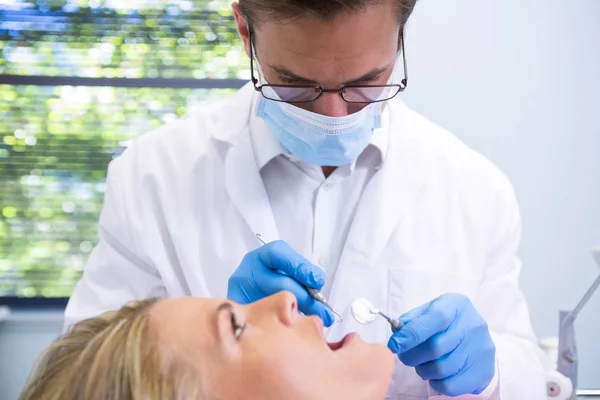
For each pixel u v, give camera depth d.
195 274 1.47
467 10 2.85
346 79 1.15
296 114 1.24
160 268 1.49
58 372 1.01
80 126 3.37
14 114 3.34
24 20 3.31
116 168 1.60
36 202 3.39
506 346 1.37
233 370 0.97
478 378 1.23
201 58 3.37
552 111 2.88
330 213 1.50
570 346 1.68
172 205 1.52
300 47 1.10
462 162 1.56
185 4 3.34
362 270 1.43
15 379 3.18
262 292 1.25
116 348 0.97
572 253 2.92
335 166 1.49
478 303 1.51
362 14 1.07
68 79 3.32
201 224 1.51
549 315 2.94
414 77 2.88
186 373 0.95
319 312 1.23
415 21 2.85
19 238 3.39
